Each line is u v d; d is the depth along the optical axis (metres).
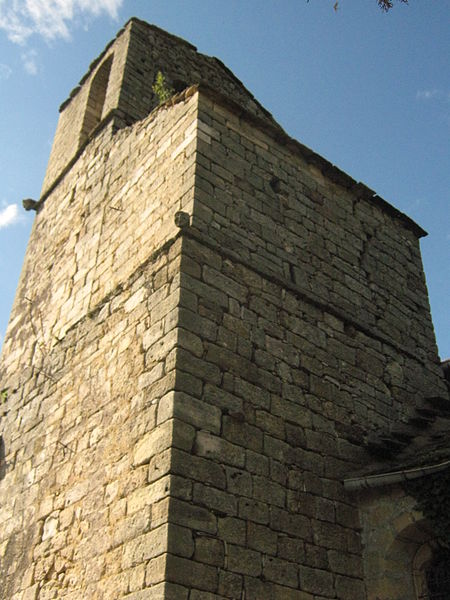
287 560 7.63
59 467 9.35
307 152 11.93
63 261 12.77
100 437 8.69
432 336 12.37
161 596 6.39
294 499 8.16
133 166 11.82
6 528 9.88
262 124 11.33
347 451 9.26
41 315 12.44
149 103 14.66
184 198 9.66
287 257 10.36
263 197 10.65
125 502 7.56
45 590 8.31
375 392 10.33
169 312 8.41
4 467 10.92
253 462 7.94
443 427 10.59
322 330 10.11
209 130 10.48
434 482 8.20
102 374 9.34
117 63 15.41
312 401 9.21
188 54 16.78
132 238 10.52
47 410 10.48
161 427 7.53
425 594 8.25
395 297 12.08
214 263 9.09
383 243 12.67
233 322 8.78
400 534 8.35
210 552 6.95
